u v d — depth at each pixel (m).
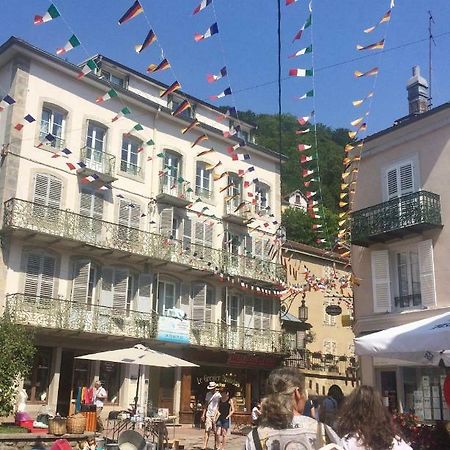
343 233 19.22
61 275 23.55
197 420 25.81
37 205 22.73
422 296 17.36
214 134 29.95
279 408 3.51
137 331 24.91
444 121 17.72
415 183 18.30
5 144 22.73
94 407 18.12
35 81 23.70
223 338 28.23
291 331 32.62
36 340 22.03
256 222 31.44
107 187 25.44
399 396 17.20
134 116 27.03
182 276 27.98
